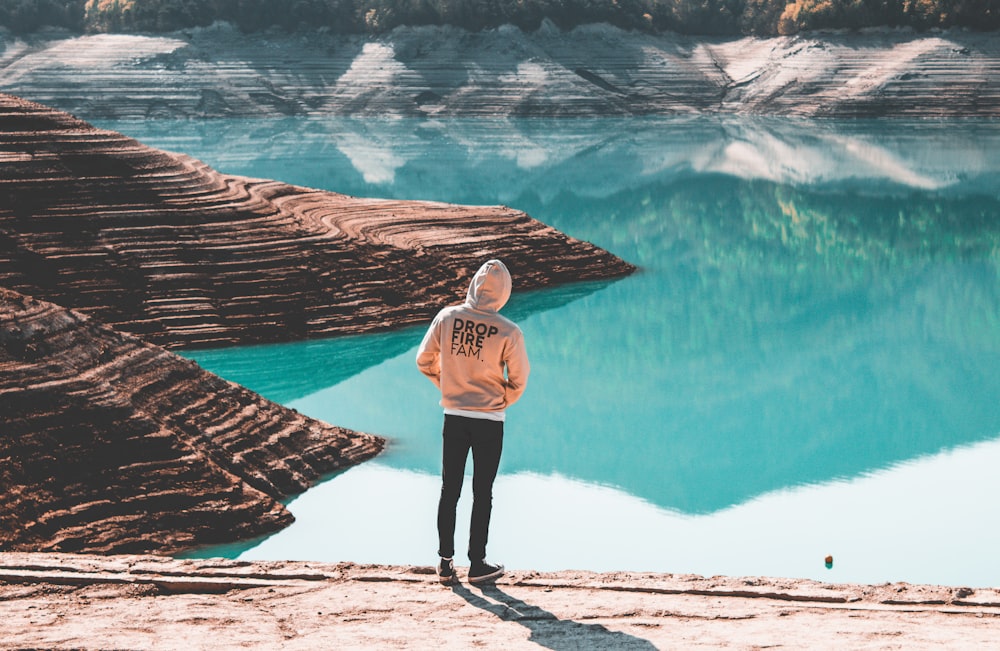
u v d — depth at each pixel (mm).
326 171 56094
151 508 12938
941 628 5844
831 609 6238
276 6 94062
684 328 26016
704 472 16297
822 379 21766
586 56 92625
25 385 13594
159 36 92750
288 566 6844
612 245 36500
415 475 15469
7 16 94375
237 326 23984
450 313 6426
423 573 6824
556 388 21156
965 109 83125
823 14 91688
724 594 6508
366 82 89750
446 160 61219
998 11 88000
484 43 91938
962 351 23859
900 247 36375
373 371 21891
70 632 5703
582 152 64688
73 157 25750
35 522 12203
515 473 16250
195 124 82375
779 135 72625
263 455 14930
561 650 5492
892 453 17156
